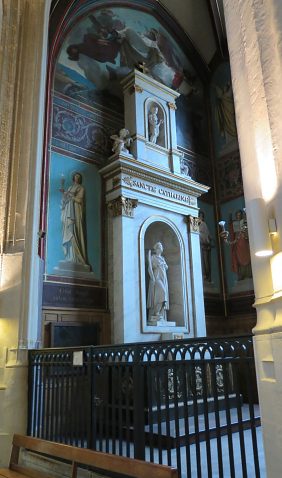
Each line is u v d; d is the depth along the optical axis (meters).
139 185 10.45
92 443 4.57
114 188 10.19
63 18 10.45
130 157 10.23
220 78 14.49
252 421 3.08
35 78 7.69
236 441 6.11
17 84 7.67
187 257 11.17
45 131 9.55
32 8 8.14
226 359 3.37
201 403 7.31
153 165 10.75
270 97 2.81
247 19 3.28
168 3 13.29
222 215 13.28
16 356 6.23
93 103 11.12
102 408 4.57
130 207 10.07
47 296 8.67
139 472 2.98
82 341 8.93
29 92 7.64
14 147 7.36
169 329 9.98
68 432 5.18
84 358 5.00
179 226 11.29
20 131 7.44
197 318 10.70
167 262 11.32
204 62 14.80
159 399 3.85
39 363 6.00
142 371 4.18
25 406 6.09
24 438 4.19
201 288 11.12
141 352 4.22
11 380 6.13
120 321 9.17
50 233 9.16
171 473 2.76
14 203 7.05
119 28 12.34
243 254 12.30
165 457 5.23
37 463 5.27
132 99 11.41
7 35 7.78
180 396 7.27
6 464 5.77
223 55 14.47
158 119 11.95
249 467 4.82
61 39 10.64
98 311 9.40
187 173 12.29
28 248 6.79
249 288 11.94
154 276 10.46
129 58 12.43
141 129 11.16
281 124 2.68
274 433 2.58
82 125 10.65
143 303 9.61
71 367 5.18
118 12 12.38
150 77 11.86
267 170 2.87
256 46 3.08
